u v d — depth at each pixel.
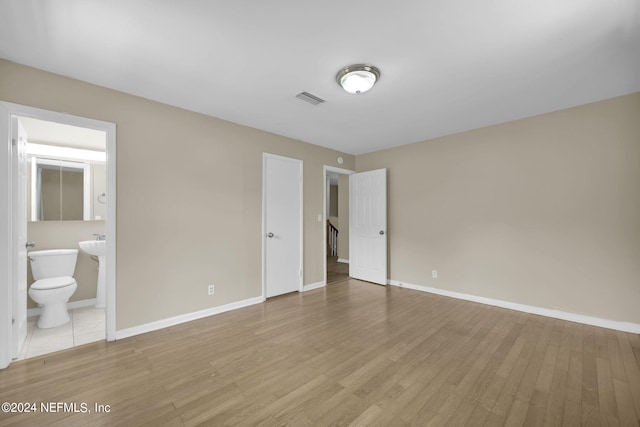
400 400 1.71
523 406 1.66
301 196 4.23
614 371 2.01
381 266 4.61
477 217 3.68
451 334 2.67
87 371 2.03
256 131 3.68
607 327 2.78
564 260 3.04
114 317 2.53
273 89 2.59
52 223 3.42
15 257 2.19
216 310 3.23
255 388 1.83
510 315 3.17
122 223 2.59
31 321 3.01
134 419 1.55
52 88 2.26
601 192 2.83
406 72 2.30
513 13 1.64
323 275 4.55
